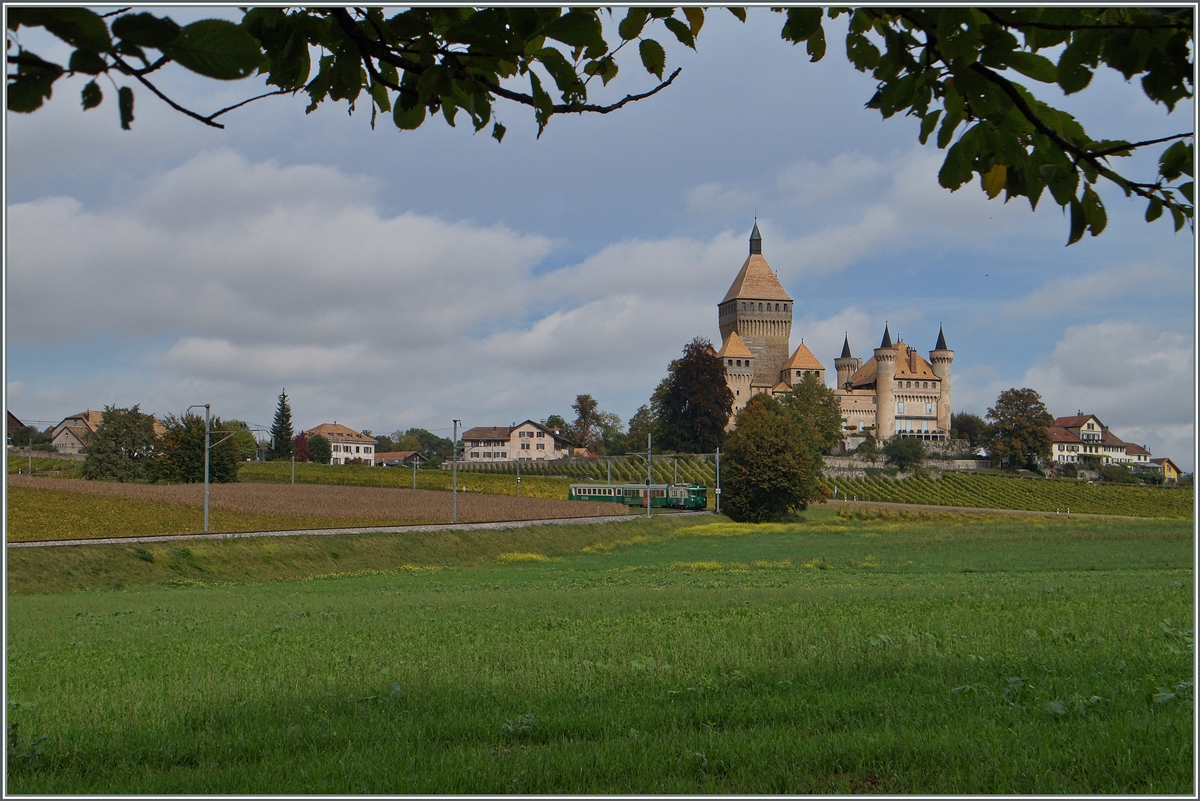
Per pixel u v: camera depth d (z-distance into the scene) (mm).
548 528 74938
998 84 4043
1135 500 125438
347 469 136000
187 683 13633
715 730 9750
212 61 2924
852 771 8094
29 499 72125
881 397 193875
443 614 25750
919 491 133125
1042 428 154375
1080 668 12188
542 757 8602
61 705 11953
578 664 14312
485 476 128125
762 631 17609
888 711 10062
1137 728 8641
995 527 80500
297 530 60562
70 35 2764
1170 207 4305
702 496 102562
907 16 4008
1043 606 21312
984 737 8648
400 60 4270
